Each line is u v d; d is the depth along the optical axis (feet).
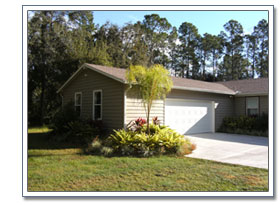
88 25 95.55
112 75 33.47
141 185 15.56
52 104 73.00
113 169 19.26
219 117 51.52
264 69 120.88
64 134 36.01
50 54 63.82
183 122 42.93
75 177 17.20
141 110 35.19
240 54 128.67
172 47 138.82
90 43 81.66
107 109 36.29
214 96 50.31
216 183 15.90
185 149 26.50
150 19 132.67
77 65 65.36
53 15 70.03
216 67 136.87
